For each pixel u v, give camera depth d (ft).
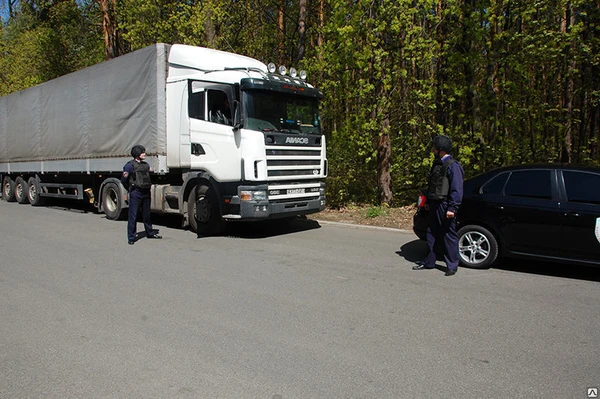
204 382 11.64
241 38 63.93
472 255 22.99
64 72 92.79
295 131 31.53
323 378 11.84
